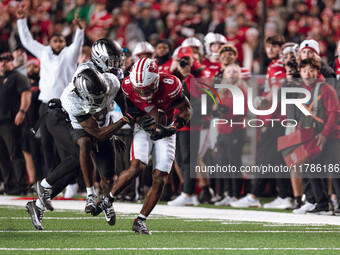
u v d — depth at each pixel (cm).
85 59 3541
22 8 3400
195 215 2794
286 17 5291
